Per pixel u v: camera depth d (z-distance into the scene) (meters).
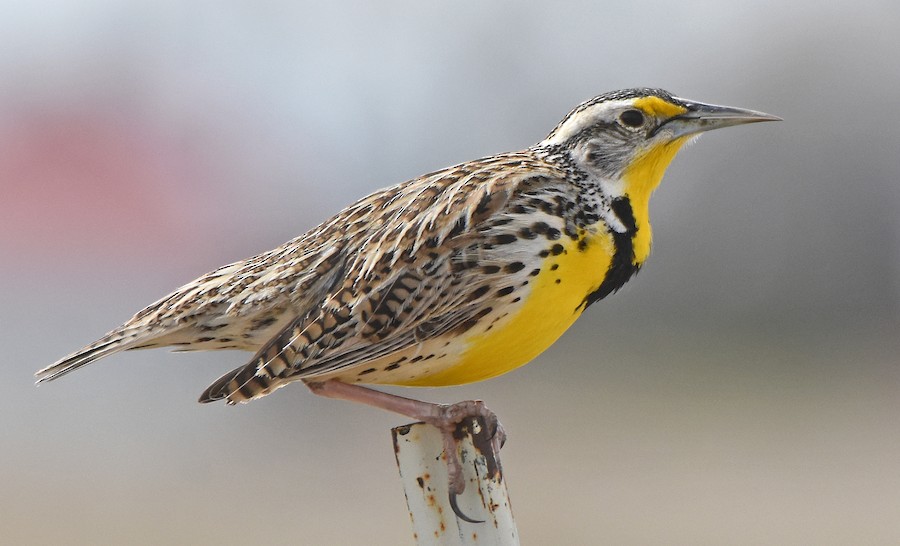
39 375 7.50
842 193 23.27
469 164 7.34
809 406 19.81
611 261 7.03
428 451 5.97
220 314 7.29
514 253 6.72
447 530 5.95
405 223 6.93
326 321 6.83
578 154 7.29
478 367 7.00
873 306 23.44
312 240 7.26
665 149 7.35
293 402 21.09
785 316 23.50
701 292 23.31
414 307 6.77
